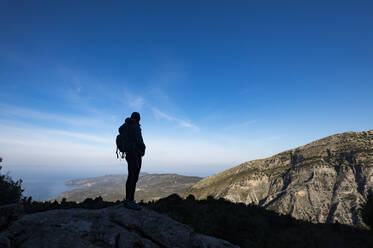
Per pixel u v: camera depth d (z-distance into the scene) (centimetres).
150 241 429
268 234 1941
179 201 2078
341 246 1781
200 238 500
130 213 482
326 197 11081
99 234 383
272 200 12825
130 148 544
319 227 2394
